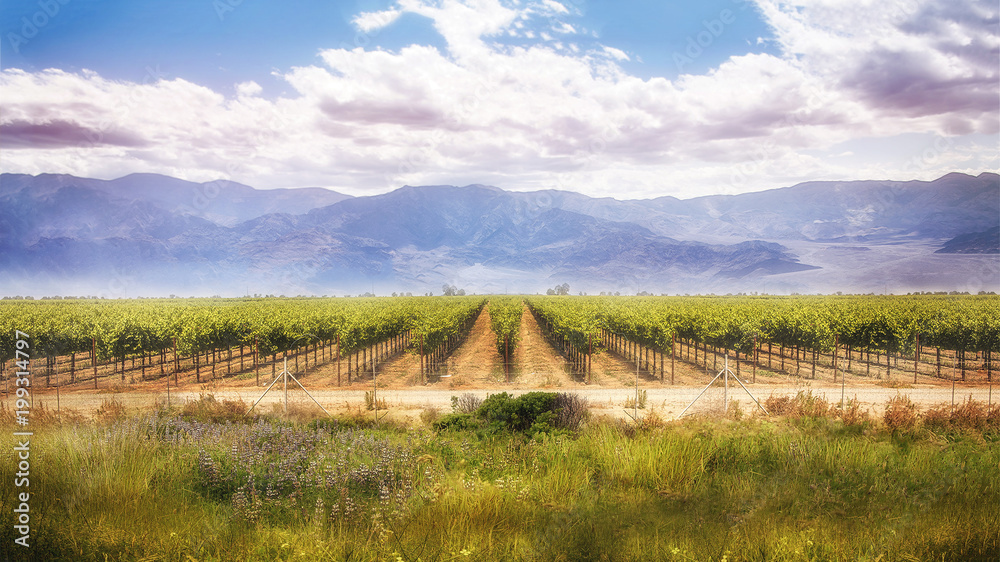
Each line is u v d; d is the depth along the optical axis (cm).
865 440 955
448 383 2427
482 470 831
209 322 2688
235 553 514
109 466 712
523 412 1212
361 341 2695
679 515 602
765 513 604
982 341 2480
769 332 2845
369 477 749
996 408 1223
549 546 521
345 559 492
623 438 940
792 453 845
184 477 757
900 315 3022
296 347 2895
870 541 537
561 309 4281
